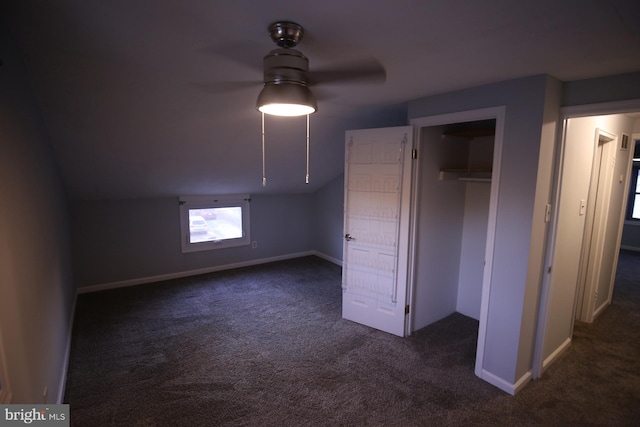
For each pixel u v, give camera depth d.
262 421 2.12
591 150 2.78
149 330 3.29
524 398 2.35
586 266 3.47
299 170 4.82
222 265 5.26
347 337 3.18
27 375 1.54
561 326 2.87
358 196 3.29
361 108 3.23
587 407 2.27
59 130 2.66
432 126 3.08
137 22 1.44
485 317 2.53
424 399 2.33
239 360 2.79
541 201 2.29
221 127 3.19
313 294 4.26
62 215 3.36
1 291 1.25
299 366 2.71
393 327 3.23
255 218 5.50
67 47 1.74
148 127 2.89
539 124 2.17
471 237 3.59
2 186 1.34
